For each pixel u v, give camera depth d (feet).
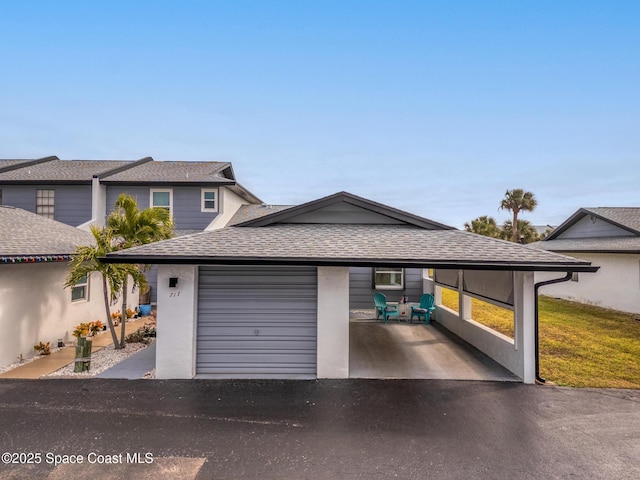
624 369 24.81
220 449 14.57
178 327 22.56
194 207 53.88
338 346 22.99
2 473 12.91
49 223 38.19
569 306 53.98
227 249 22.49
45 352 28.04
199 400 19.19
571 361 26.66
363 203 29.99
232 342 23.62
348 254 21.85
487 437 15.67
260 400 19.29
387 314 43.04
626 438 15.64
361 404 18.93
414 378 22.90
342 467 13.50
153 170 59.47
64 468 13.24
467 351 29.37
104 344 31.40
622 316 45.73
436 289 43.01
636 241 49.49
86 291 35.17
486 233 112.47
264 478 12.84
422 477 12.94
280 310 23.79
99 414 17.44
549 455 14.33
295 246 23.50
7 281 25.46
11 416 17.17
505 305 25.23
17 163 60.29
